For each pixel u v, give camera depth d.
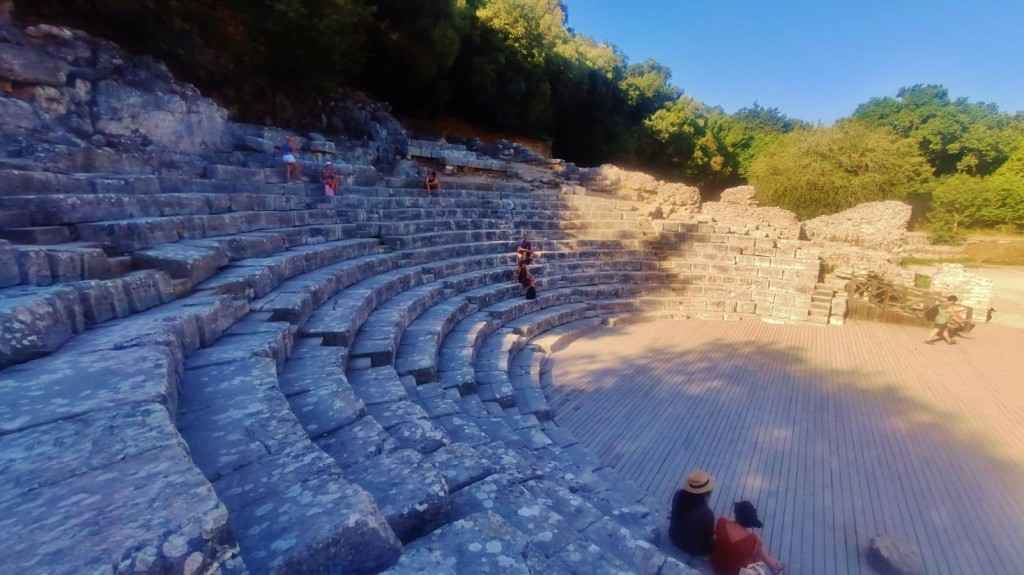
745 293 17.30
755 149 54.97
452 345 9.18
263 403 3.36
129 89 11.37
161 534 1.71
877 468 7.21
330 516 2.22
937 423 8.74
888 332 15.29
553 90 39.53
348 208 13.14
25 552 1.58
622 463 7.21
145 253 5.68
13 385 2.84
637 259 18.38
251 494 2.38
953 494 6.62
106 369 3.11
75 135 10.12
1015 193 34.16
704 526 4.93
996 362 12.38
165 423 2.48
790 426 8.48
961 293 17.16
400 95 29.77
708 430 8.26
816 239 23.05
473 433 5.39
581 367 11.07
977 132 47.75
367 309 7.97
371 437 3.46
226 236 8.06
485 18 32.47
